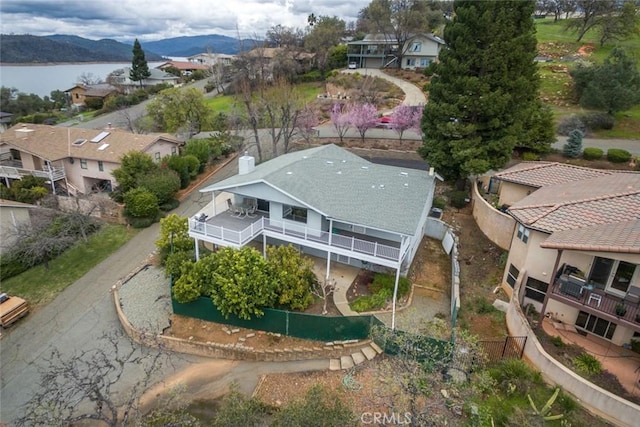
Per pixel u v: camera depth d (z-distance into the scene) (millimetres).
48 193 33031
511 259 18906
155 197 29656
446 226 25578
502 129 26328
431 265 22984
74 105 82250
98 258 25297
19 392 16062
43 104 80562
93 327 19453
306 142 44594
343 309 19125
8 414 15133
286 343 17656
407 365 13102
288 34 86625
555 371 13383
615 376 13555
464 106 25891
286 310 18406
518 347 15242
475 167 25688
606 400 12070
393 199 21562
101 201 30281
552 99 44125
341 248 20359
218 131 48438
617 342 15148
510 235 22578
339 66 75438
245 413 12359
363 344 17062
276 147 42219
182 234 23531
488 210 24266
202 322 19141
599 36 57719
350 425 11711
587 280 15477
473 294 19406
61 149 35594
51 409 11922
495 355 15117
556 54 56594
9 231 24688
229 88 71062
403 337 14984
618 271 14711
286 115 40312
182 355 17703
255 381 16031
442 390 13492
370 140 43469
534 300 17484
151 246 26578
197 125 50938
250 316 18078
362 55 71625
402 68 68562
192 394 15484
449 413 12703
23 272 24234
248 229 21125
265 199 21969
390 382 13328
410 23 66875
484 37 24750
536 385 13500
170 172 32094
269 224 22578
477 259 22438
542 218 16922
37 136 37625
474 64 25625
